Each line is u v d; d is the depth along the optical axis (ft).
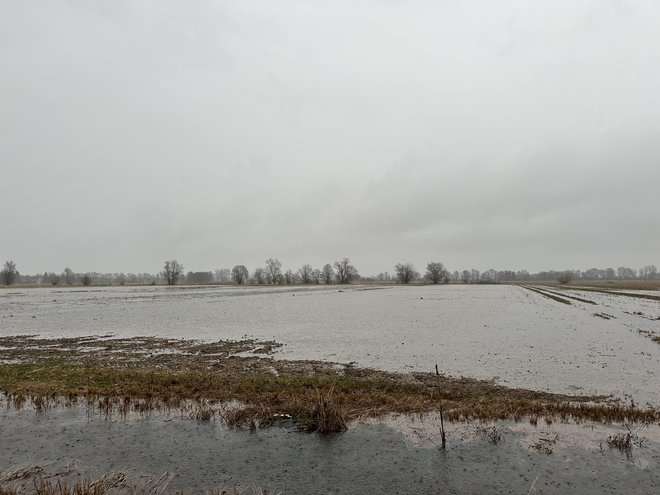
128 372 57.06
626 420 39.42
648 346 78.69
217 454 32.65
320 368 62.80
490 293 303.07
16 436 35.91
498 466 30.73
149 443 34.58
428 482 28.55
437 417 40.34
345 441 34.96
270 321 126.00
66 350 78.69
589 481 28.66
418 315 139.95
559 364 64.49
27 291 347.97
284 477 29.22
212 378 53.93
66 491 25.80
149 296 265.54
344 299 236.43
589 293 272.10
